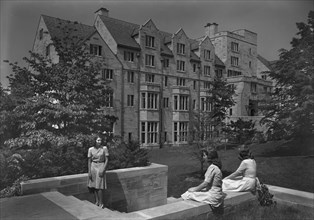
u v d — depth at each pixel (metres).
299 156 18.64
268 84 49.88
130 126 34.66
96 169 7.78
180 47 41.94
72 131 12.38
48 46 29.03
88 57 17.30
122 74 34.09
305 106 16.42
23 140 10.94
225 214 6.70
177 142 39.34
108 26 35.88
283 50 19.72
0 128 12.52
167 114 39.34
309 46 17.98
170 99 39.94
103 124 14.03
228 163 22.39
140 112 35.81
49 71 14.89
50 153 10.07
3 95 15.22
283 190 7.92
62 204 6.50
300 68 18.23
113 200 9.41
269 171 16.50
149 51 37.28
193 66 43.72
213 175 6.71
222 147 29.42
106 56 32.16
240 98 44.97
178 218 5.97
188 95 41.00
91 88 15.34
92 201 8.58
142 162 11.40
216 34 51.00
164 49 40.28
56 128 13.09
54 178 8.09
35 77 14.67
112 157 11.00
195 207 6.28
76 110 12.78
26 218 5.59
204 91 43.31
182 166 23.72
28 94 14.57
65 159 10.04
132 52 35.78
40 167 9.14
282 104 21.33
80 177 8.37
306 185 12.95
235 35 51.16
